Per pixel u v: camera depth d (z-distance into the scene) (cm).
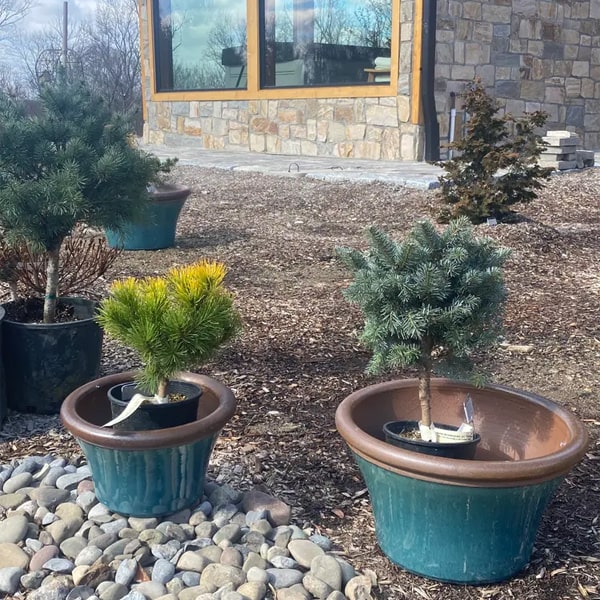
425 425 246
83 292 493
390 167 1061
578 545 249
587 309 506
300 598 215
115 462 243
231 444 316
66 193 302
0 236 355
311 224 773
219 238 713
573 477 293
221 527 251
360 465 235
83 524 250
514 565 229
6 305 361
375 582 227
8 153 314
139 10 1562
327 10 1235
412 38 1092
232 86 1420
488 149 737
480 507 215
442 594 225
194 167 1160
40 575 227
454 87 1140
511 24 1188
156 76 1552
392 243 238
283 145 1323
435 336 237
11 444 316
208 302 247
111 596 218
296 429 331
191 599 217
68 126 325
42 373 337
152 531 242
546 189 918
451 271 230
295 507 270
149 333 235
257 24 1320
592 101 1336
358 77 1211
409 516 225
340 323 475
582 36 1294
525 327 471
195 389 272
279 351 427
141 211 344
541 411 248
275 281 571
